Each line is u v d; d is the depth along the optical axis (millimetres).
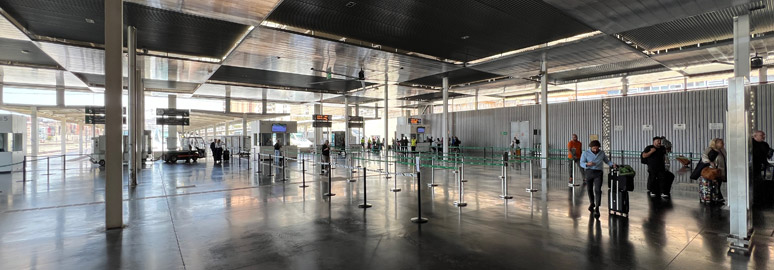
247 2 9938
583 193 9461
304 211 7488
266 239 5516
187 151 21531
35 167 18109
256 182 12062
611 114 21891
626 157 20969
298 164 19609
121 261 4621
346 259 4617
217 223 6516
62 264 4527
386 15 11219
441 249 4980
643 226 6043
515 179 12445
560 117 24641
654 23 11523
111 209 6188
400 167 17812
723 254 4645
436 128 35156
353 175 14070
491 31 12867
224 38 13727
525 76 21891
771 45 13969
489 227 6121
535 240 5344
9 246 5246
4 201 8828
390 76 21953
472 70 20453
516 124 27484
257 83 25609
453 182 11742
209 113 31047
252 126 24562
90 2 9828
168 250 5039
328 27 12344
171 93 28250
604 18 11102
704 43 14516
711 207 7430
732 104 4961
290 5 10227
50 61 17406
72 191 10367
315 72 20297
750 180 5266
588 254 4703
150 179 13000
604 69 20531
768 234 5445
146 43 14359
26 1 9734
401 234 5734
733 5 9828
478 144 30750
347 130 34375
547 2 9922
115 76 6309
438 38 13797
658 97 19859
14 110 25531
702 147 18141
